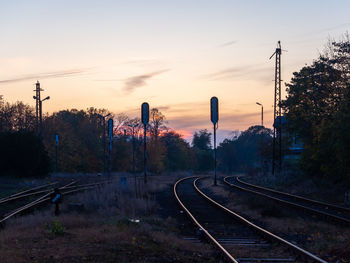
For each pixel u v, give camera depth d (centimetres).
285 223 1545
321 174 3200
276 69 4416
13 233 1109
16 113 7094
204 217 1738
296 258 969
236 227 1489
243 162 17425
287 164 4947
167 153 11031
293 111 3412
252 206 1966
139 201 2014
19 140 4272
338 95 2930
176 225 1552
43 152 4600
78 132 8575
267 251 1076
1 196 2498
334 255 998
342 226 1433
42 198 2342
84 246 971
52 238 1057
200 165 14112
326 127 2591
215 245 1108
